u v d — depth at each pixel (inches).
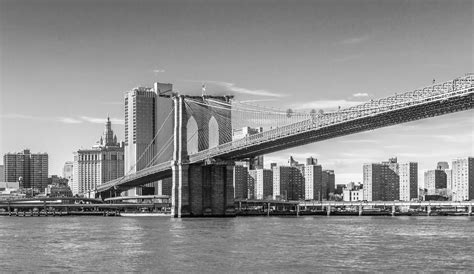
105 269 3093.0
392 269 3041.3
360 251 3772.1
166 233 5369.1
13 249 4008.4
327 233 5324.8
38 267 3176.7
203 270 3036.4
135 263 3282.5
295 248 3951.8
